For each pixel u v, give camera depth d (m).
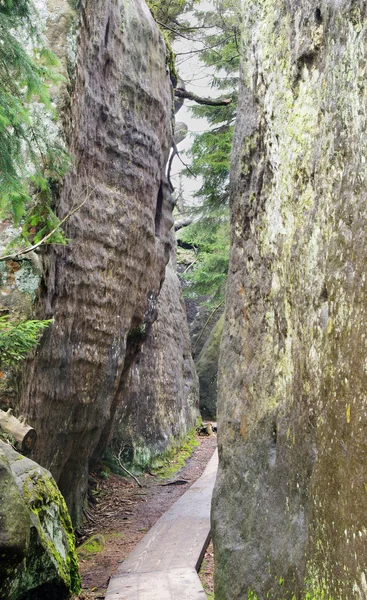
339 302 2.60
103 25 7.88
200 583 5.49
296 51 3.56
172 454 14.02
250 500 3.92
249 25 4.71
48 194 5.95
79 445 8.30
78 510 8.55
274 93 4.04
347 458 2.35
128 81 8.78
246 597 3.68
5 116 4.23
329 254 2.78
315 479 2.77
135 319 9.72
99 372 8.21
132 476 11.51
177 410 15.52
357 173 2.50
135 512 9.44
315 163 3.15
